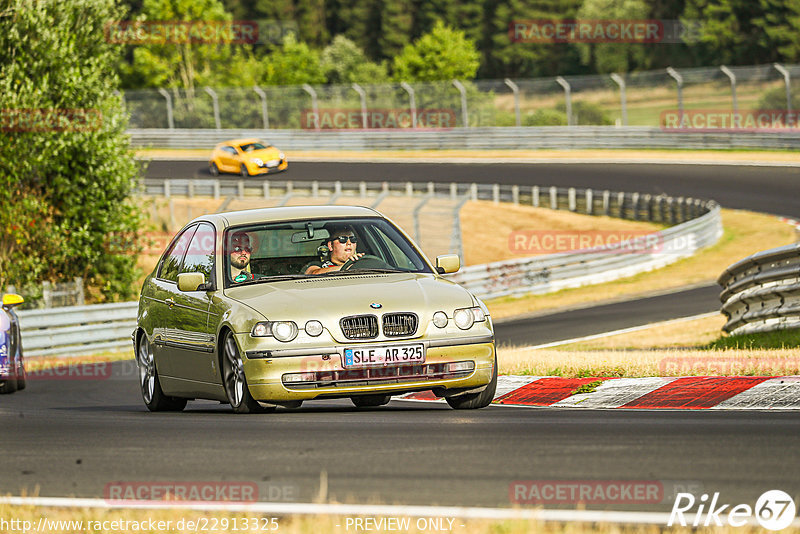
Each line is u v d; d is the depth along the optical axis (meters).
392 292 29.88
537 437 23.38
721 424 24.97
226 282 31.62
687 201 137.88
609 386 33.53
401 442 23.14
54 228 96.69
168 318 33.81
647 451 21.17
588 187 162.25
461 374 29.66
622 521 15.52
